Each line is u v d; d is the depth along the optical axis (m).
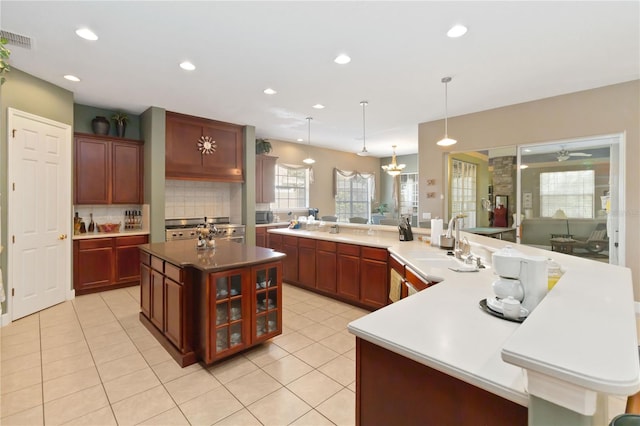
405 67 3.30
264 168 6.71
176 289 2.53
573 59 3.14
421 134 5.63
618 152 3.90
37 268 3.56
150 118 4.66
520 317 1.23
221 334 2.47
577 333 0.81
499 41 2.78
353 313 3.62
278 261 2.81
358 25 2.53
